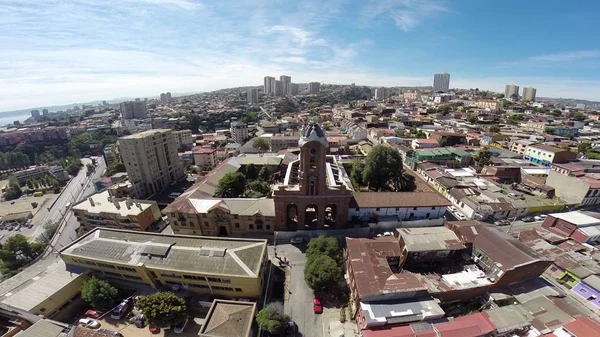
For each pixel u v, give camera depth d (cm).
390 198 8556
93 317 5622
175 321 5091
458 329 4584
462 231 6638
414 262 6316
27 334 4700
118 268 6059
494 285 5612
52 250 8575
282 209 7850
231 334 4469
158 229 8975
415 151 13550
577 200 9338
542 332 4656
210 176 10281
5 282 6481
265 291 6056
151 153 11825
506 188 10344
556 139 15938
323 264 5803
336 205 7838
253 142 17525
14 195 15162
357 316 5194
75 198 14550
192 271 5619
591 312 5406
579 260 6347
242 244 6278
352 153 15275
